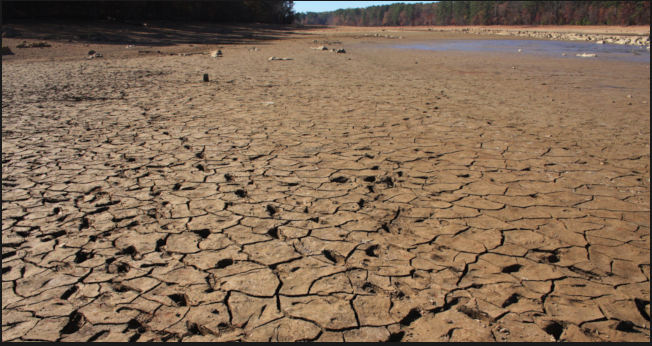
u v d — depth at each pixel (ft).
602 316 7.53
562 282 8.49
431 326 7.23
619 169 15.34
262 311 7.57
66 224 10.74
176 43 94.07
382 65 56.39
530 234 10.46
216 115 23.82
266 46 95.35
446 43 120.06
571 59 68.23
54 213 11.38
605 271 8.89
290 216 11.35
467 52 84.33
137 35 103.81
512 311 7.63
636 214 11.60
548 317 7.48
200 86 34.88
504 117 24.17
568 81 41.42
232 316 7.44
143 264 9.00
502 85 38.19
